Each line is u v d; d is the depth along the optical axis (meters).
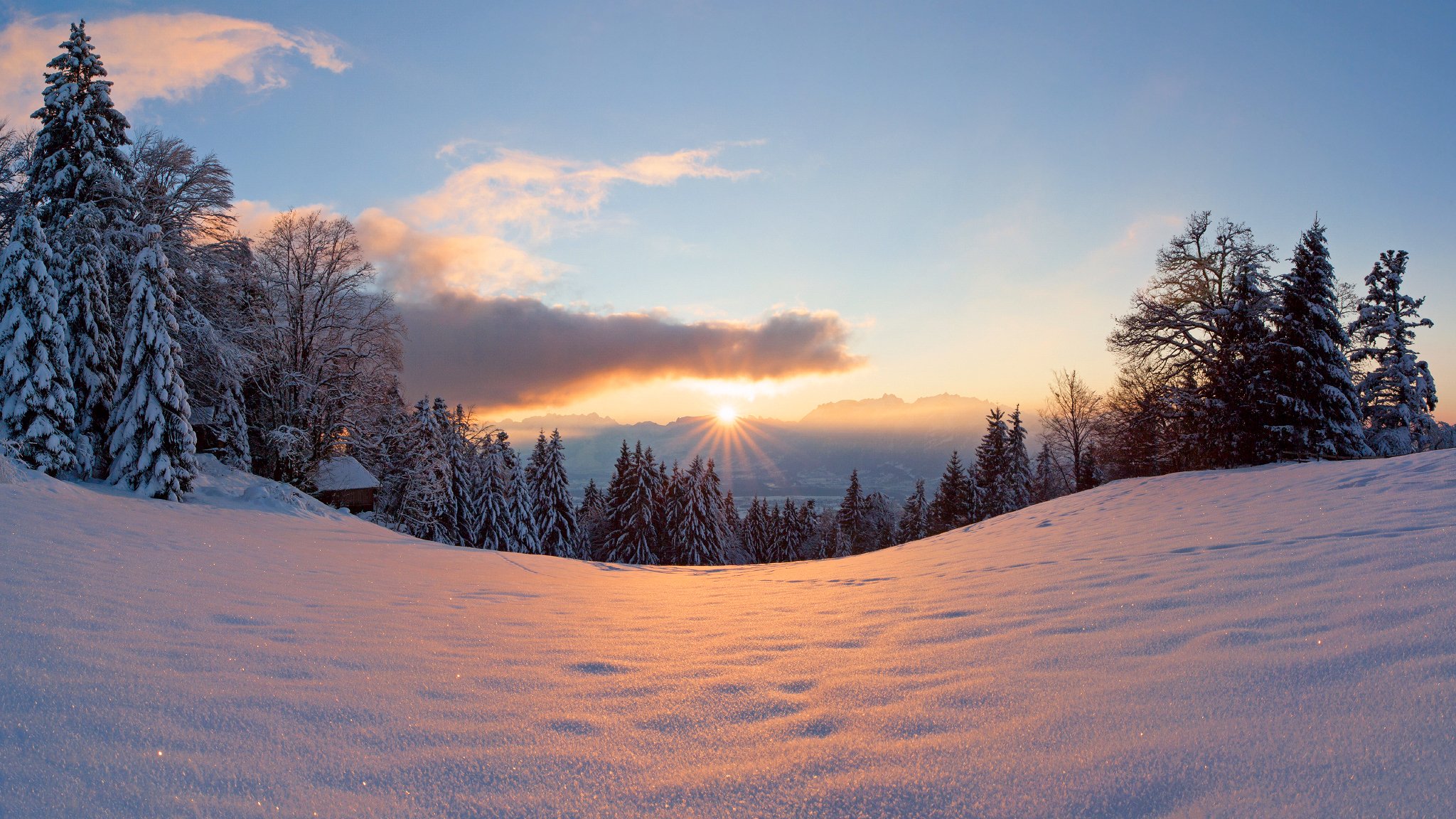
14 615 3.60
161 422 16.41
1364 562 4.25
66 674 2.77
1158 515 10.78
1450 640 2.57
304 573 7.61
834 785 2.08
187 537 9.84
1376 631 2.83
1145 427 28.55
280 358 26.11
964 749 2.26
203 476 19.55
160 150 24.12
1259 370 23.50
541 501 54.31
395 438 32.16
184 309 21.91
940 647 3.65
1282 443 22.44
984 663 3.23
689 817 1.92
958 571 7.12
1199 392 24.91
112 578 5.28
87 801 1.86
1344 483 10.27
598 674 3.45
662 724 2.67
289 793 2.00
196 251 24.06
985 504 49.84
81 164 21.02
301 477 26.02
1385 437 24.22
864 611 5.09
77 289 18.03
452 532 42.38
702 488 54.34
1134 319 26.78
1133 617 3.75
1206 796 1.82
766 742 2.45
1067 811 1.82
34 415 16.20
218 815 1.86
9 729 2.22
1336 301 23.50
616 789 2.10
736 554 64.44
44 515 9.22
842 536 72.75
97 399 18.06
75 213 19.58
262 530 13.12
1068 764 2.08
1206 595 4.01
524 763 2.28
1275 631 3.08
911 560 10.01
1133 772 1.98
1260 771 1.90
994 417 50.09
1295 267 24.02
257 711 2.62
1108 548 7.21
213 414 23.50
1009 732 2.36
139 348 16.59
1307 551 4.94
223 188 25.00
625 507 55.28
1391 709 2.12
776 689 3.11
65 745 2.16
